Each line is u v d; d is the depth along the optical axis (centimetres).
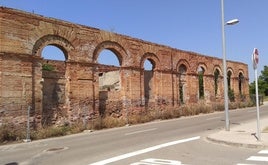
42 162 1098
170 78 3522
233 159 1055
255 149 1255
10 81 2036
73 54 2467
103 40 2731
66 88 2439
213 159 1059
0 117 1969
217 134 1636
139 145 1405
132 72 3012
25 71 2125
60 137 1980
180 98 3884
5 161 1166
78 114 2478
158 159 1080
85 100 2536
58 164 1050
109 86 3766
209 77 4312
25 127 2095
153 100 3303
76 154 1230
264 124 2117
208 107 3878
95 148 1366
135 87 3031
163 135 1752
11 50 2053
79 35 2517
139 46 3123
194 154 1159
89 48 2598
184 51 3809
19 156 1260
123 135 1828
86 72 2558
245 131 1752
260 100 5584
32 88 2164
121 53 2919
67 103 2427
